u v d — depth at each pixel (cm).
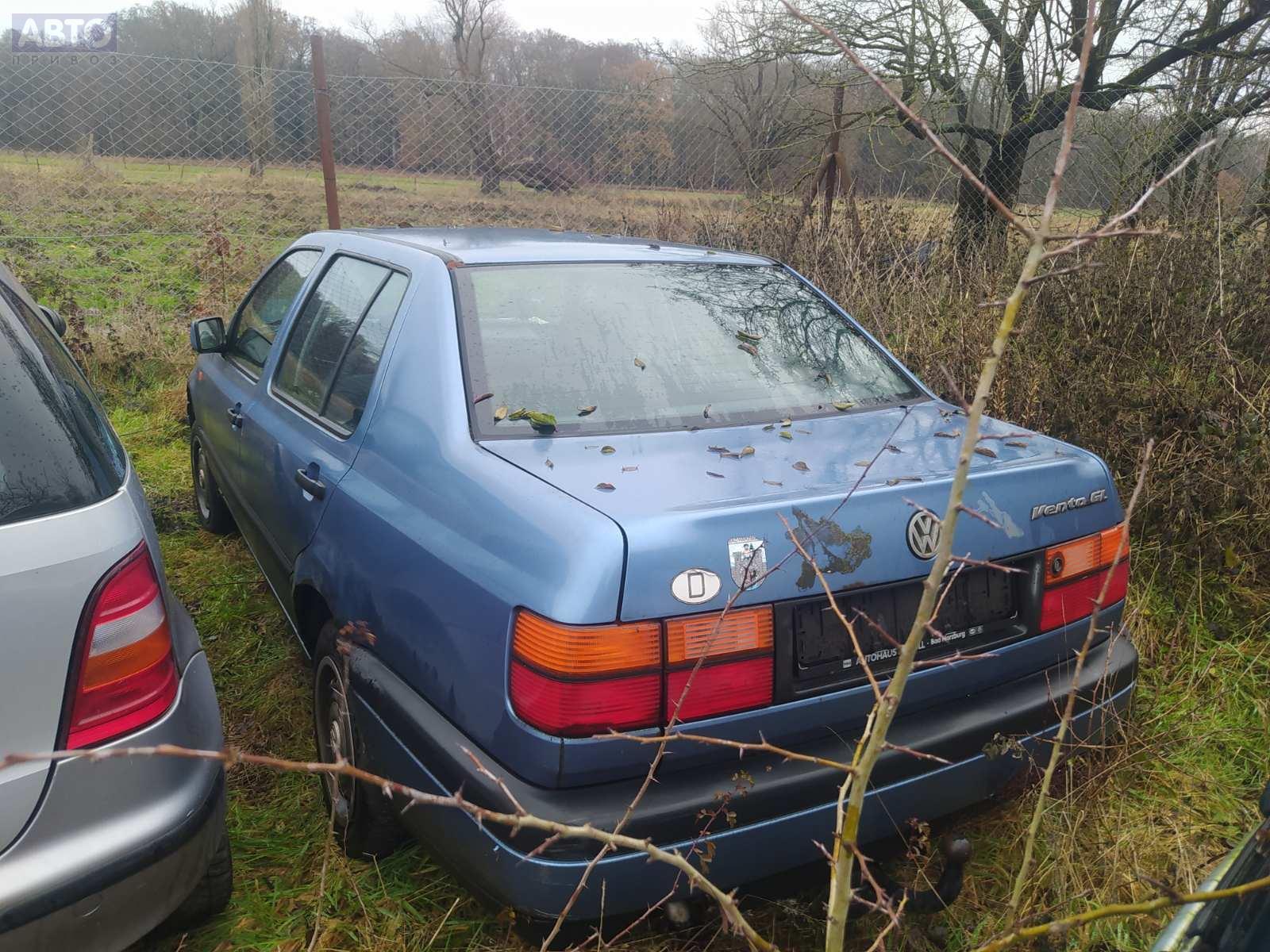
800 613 189
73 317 723
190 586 423
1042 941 218
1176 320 445
